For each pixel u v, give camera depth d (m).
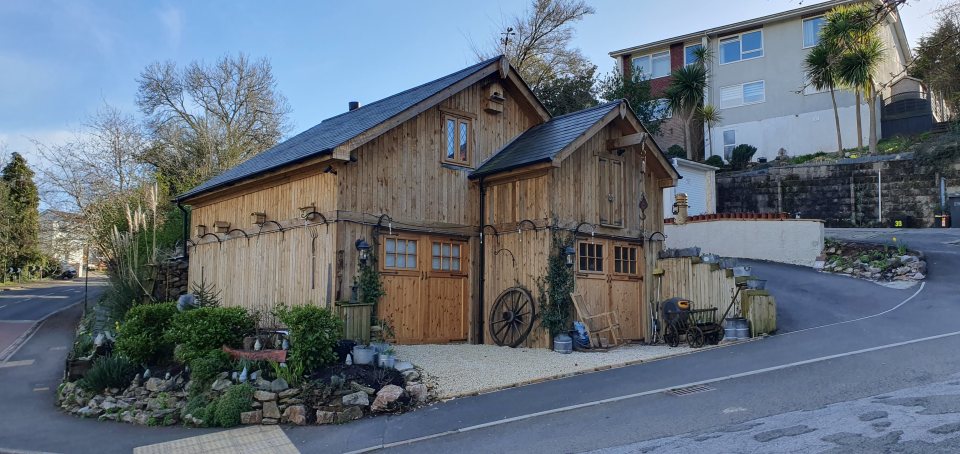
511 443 7.86
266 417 9.89
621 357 12.89
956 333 11.98
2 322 23.33
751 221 22.88
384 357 10.73
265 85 37.84
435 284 14.56
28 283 44.56
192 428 10.08
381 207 13.71
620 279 15.73
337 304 12.27
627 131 16.17
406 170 14.27
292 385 10.13
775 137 36.12
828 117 34.91
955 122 31.45
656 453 6.88
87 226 27.67
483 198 15.48
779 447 6.60
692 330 14.02
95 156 29.81
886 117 34.50
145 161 32.78
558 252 14.14
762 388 9.30
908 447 6.17
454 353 13.22
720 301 15.09
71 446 9.60
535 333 14.09
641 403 9.12
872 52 22.58
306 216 13.36
